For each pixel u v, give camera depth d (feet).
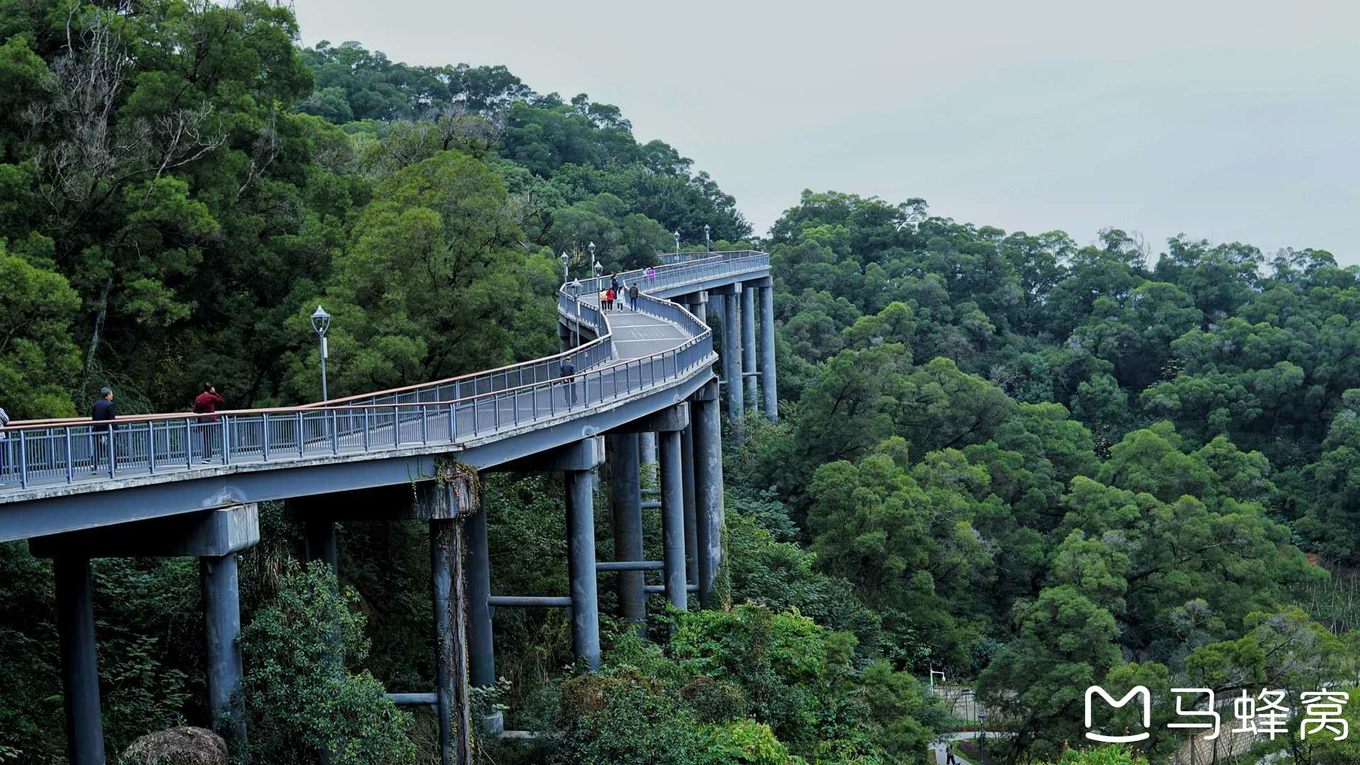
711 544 194.59
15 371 131.54
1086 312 510.17
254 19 202.08
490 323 184.44
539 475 204.74
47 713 116.98
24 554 126.93
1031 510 308.19
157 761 91.97
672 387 173.88
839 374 289.33
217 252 183.83
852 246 548.31
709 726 135.54
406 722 121.19
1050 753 205.36
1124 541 246.88
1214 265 498.28
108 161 162.71
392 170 226.58
